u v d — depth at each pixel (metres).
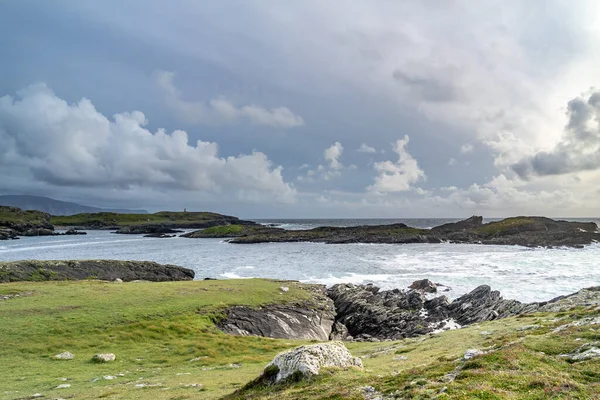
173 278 94.38
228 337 44.31
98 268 88.75
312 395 17.94
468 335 33.69
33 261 82.88
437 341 34.03
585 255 133.25
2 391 25.61
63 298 52.47
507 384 14.68
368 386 17.95
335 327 60.22
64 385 26.86
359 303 66.88
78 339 39.47
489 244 189.62
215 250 168.00
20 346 36.44
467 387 14.45
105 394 24.16
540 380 14.69
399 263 119.38
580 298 47.22
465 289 79.12
